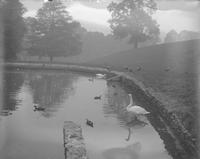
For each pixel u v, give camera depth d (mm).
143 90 29094
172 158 13930
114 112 23062
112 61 68500
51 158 13461
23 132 17203
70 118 20828
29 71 59156
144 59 58719
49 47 89750
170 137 16781
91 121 19344
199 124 16328
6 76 47125
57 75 52531
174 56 50281
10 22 76875
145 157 14070
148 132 17812
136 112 20766
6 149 14391
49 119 20422
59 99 28188
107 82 42781
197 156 13406
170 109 20484
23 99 27562
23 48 92250
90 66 64000
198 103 20156
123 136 17047
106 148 15008
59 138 16312
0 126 18359
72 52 92188
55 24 91375
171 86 27844
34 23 91625
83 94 31516
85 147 14703
